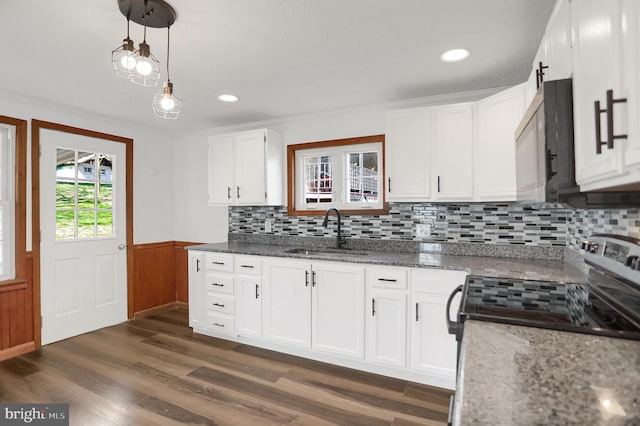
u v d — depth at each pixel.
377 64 2.19
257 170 3.26
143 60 1.52
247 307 2.92
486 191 2.32
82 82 2.46
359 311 2.43
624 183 0.81
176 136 4.14
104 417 1.91
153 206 3.91
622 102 0.76
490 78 2.41
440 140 2.49
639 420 0.54
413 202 2.75
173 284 4.14
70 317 3.13
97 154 3.38
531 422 0.54
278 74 2.34
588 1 0.99
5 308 2.70
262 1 1.52
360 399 2.10
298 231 3.42
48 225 2.99
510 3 1.55
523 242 2.50
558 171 1.12
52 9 1.57
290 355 2.74
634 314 1.05
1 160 2.73
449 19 1.68
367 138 3.07
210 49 1.98
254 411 1.97
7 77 2.37
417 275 2.24
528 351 0.83
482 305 1.23
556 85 1.13
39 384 2.26
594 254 1.49
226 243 3.65
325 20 1.69
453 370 2.15
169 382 2.30
